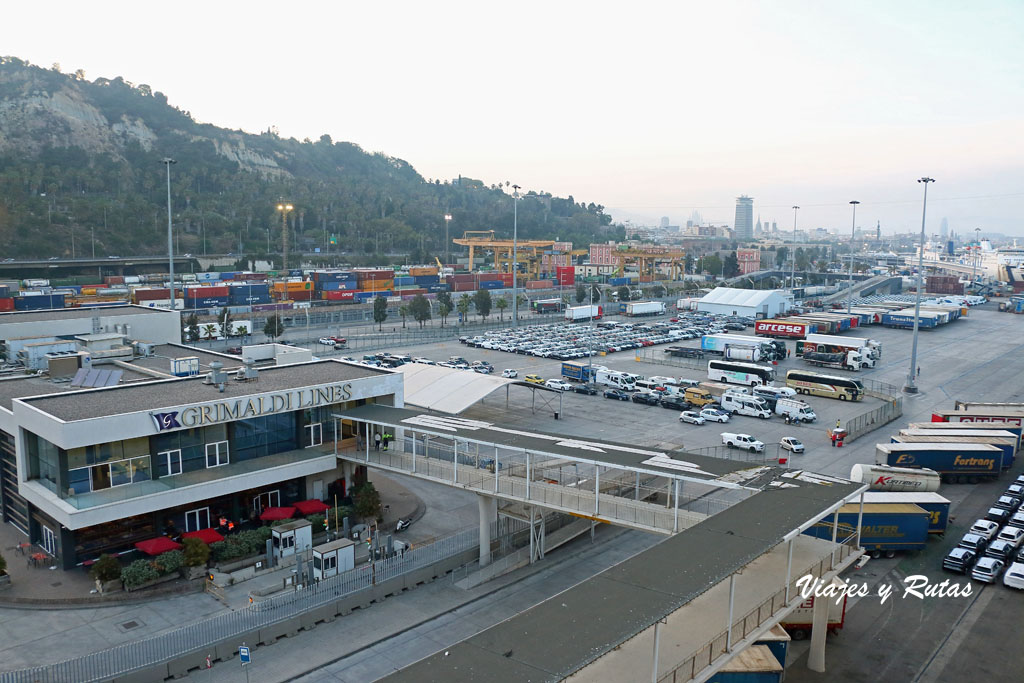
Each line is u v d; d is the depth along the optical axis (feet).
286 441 167.22
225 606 125.90
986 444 199.93
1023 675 104.42
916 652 110.52
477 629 119.34
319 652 112.27
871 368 365.20
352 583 129.39
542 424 248.32
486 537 141.79
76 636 115.03
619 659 76.43
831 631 115.85
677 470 115.44
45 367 213.46
